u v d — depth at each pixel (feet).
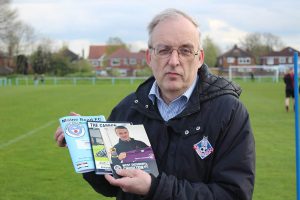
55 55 280.51
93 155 8.79
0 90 142.31
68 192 25.67
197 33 9.36
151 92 9.89
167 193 8.52
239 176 8.92
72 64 283.79
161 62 9.30
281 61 343.46
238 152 9.08
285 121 57.36
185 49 9.18
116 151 8.89
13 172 30.22
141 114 10.05
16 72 276.00
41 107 80.69
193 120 9.37
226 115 9.21
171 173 9.26
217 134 9.16
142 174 8.45
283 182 27.09
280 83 192.24
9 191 25.73
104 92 126.31
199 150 9.15
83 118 9.66
